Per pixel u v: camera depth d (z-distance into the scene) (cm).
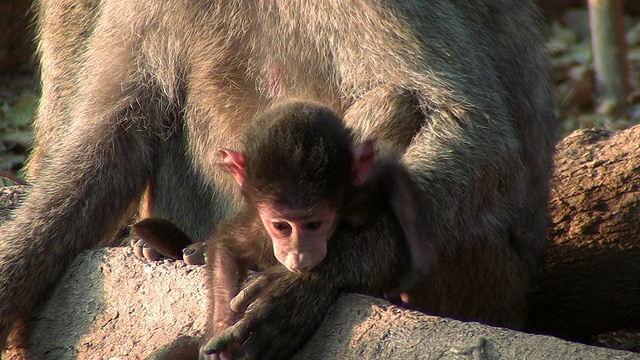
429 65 862
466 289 901
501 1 963
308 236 752
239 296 766
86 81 1023
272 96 938
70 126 1046
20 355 921
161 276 863
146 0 981
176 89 995
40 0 1243
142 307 855
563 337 1161
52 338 906
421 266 798
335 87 912
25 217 973
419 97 866
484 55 905
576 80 2128
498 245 912
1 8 2123
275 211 748
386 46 869
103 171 989
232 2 938
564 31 2395
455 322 716
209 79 960
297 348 760
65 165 993
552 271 1142
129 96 1005
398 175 807
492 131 862
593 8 2052
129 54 1002
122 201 1004
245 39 943
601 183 1127
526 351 675
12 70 2175
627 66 2061
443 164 837
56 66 1145
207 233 1021
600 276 1129
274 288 770
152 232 945
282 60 927
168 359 772
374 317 743
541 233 1045
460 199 838
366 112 866
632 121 1997
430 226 823
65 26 1135
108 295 885
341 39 891
